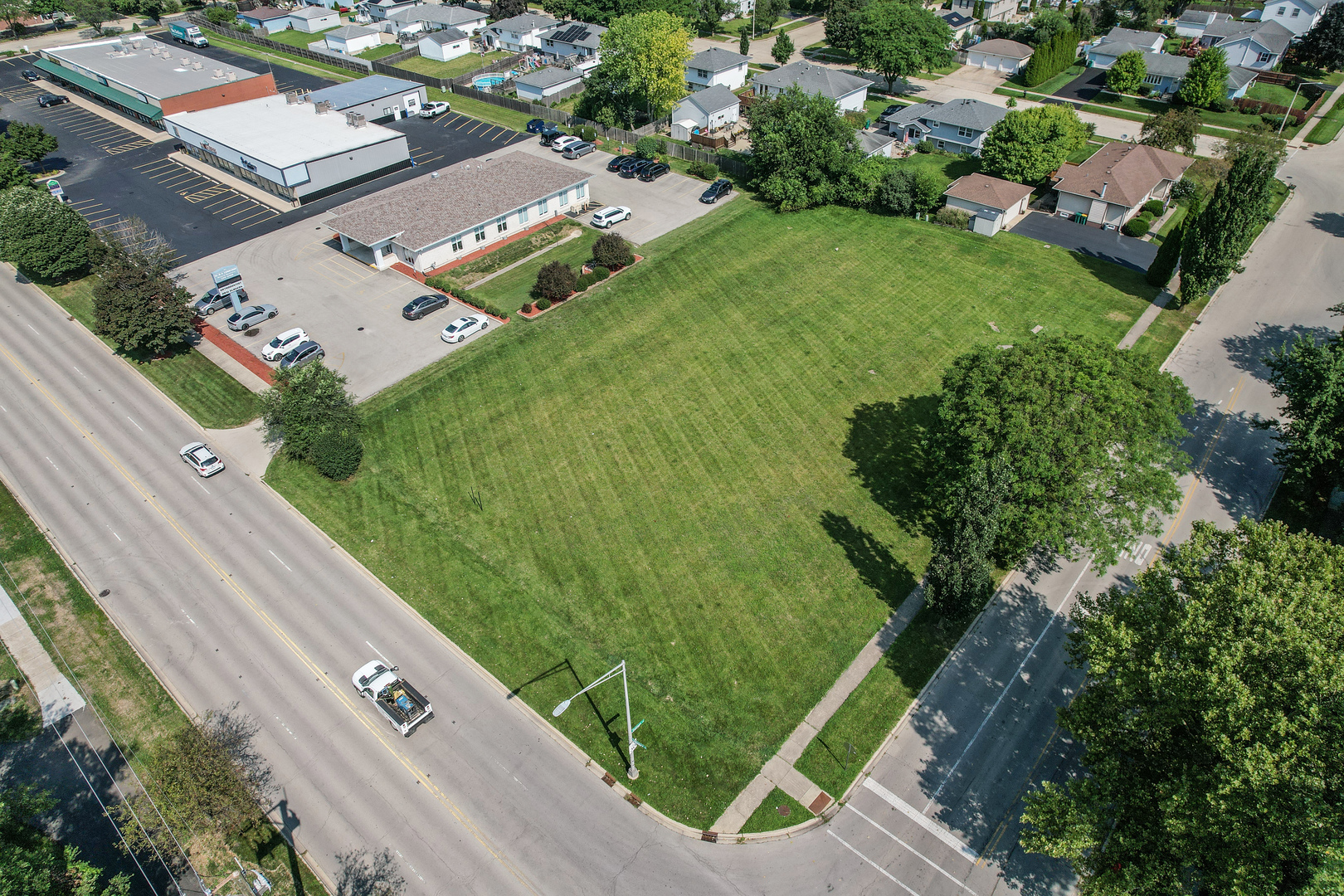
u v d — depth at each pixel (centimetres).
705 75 11075
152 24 14862
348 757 3550
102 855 3219
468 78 11562
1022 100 10838
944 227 7575
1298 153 9031
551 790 3431
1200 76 9912
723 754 3538
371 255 7406
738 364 5831
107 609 4216
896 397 5488
